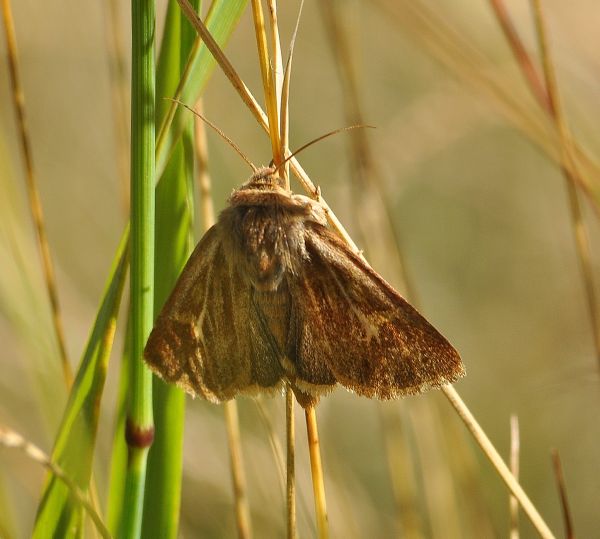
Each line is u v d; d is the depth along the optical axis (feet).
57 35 1.02
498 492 0.88
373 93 1.12
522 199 1.10
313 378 0.69
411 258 1.09
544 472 0.89
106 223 1.04
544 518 0.88
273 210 0.69
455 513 0.79
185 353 0.68
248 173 0.94
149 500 0.69
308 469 0.78
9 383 0.85
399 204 1.10
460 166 1.12
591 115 0.86
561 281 1.04
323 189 1.04
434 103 0.96
